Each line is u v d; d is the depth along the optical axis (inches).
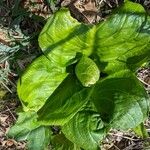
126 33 20.8
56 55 21.8
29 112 23.9
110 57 22.2
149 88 26.2
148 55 21.6
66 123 23.0
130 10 20.0
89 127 22.7
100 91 22.5
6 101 26.3
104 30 20.5
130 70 22.3
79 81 23.0
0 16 25.5
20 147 27.0
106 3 25.9
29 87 22.3
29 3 25.6
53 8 25.4
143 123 24.7
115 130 26.6
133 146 27.0
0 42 25.7
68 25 19.8
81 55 22.0
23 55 25.4
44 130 24.6
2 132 26.8
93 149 22.9
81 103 22.4
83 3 25.9
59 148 24.9
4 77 25.8
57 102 22.9
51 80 22.8
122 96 21.8
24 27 26.0
